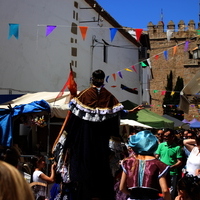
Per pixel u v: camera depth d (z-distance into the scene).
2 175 1.69
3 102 10.45
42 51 15.18
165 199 3.93
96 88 4.39
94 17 19.52
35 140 12.14
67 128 4.36
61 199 4.38
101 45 21.44
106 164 4.21
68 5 17.30
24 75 13.98
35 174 6.20
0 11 12.80
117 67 24.27
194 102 12.00
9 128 8.42
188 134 10.91
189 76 41.38
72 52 17.70
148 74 34.16
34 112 8.57
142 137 4.18
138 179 4.02
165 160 8.46
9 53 13.18
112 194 4.23
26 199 1.69
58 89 16.38
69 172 4.23
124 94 25.62
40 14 15.05
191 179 4.09
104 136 4.27
